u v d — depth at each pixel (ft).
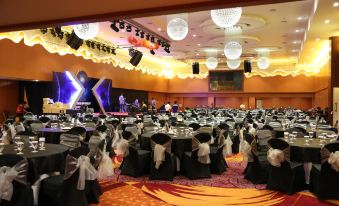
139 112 62.39
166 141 19.44
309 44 47.98
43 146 16.15
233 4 13.23
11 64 41.27
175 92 95.30
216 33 47.52
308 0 32.58
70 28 47.67
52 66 48.19
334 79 41.22
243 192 17.47
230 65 59.93
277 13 37.65
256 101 88.99
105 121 32.27
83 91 51.90
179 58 79.97
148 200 15.88
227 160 27.37
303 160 17.60
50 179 13.12
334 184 16.05
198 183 19.30
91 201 15.11
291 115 55.21
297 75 85.15
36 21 18.06
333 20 33.73
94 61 58.44
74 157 12.33
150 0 14.08
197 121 37.27
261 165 19.08
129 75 72.28
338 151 15.65
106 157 15.33
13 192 10.80
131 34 50.49
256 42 54.90
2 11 16.58
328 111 41.98
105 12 16.07
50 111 43.75
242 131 27.91
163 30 46.16
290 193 16.96
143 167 20.86
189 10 14.37
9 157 10.84
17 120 33.19
